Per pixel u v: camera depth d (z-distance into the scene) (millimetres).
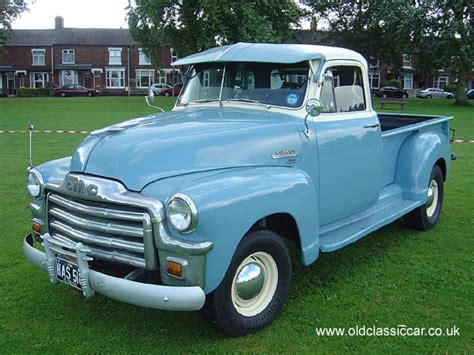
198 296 2926
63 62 55656
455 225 6129
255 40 26656
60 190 3443
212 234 2980
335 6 41750
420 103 36656
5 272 4598
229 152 3529
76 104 31688
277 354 3273
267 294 3564
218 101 4438
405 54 35094
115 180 3215
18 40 55500
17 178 8531
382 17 35312
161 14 27500
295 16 29844
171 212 2943
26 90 51031
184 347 3350
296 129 3941
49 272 3438
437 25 32562
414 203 5387
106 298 4082
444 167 6145
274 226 3734
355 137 4477
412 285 4336
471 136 15750
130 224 3092
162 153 3307
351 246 5340
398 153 5617
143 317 3770
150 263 3023
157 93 49094
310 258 3740
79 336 3496
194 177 3260
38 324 3660
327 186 4234
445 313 3836
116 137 3473
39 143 12922
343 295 4129
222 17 26938
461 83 34625
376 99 36406
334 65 4285
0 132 15609
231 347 3344
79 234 3305
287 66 4168
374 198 4891
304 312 3824
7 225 5938
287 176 3539
